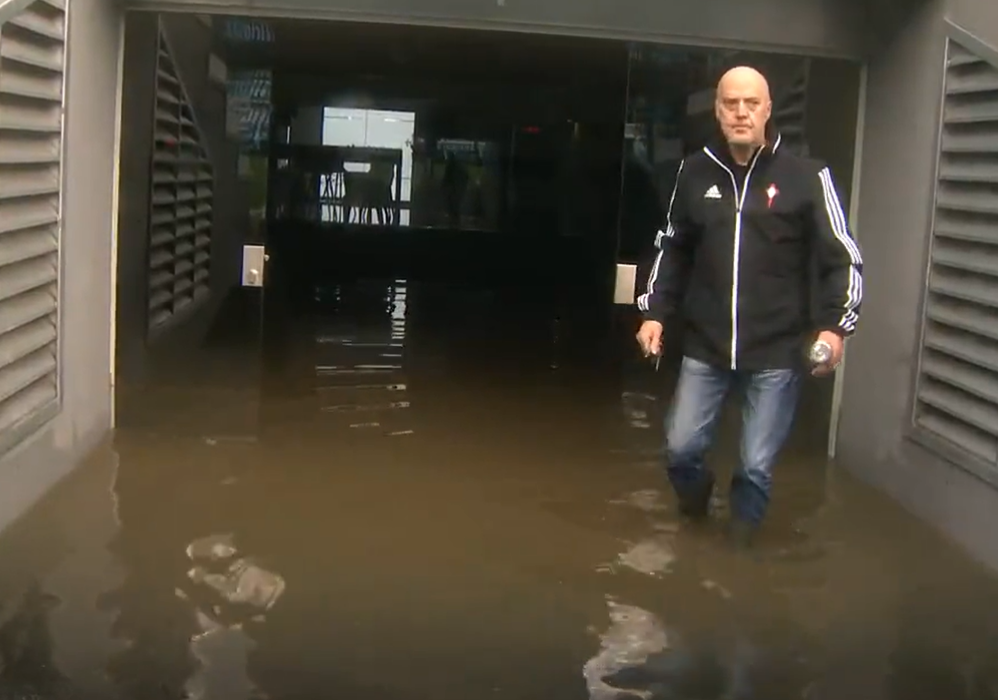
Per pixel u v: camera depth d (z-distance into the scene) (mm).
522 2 5418
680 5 5453
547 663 3359
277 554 4199
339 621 3605
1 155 3986
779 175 4207
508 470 5527
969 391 4488
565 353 8844
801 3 5461
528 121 12133
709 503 5035
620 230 6262
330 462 5516
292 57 9625
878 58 5422
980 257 4480
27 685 3062
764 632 3650
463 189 12266
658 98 5992
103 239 5410
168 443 5656
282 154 11469
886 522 4828
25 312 4332
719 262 4289
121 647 3332
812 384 5855
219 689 3102
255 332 6352
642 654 3449
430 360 8352
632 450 6008
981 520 4375
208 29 5941
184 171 6211
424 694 3127
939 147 4785
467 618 3678
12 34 4094
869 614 3836
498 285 12422
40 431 4609
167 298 6156
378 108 11875
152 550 4164
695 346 4438
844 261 4156
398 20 5441
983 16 4453
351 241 12219
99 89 5168
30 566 3947
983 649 3576
